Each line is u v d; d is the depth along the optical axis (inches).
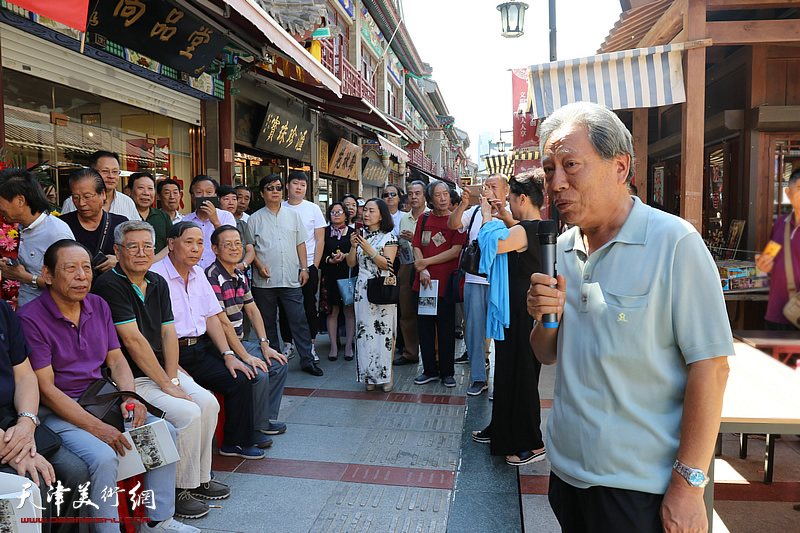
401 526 109.9
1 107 155.4
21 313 100.6
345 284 227.6
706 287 52.8
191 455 112.7
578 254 62.1
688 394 52.9
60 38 176.1
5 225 122.8
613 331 55.5
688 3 178.7
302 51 211.8
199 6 193.3
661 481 54.6
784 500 116.6
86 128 201.5
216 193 209.0
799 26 173.3
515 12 315.6
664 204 309.4
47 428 93.2
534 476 127.5
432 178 1048.2
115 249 118.9
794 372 93.9
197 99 271.9
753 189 219.5
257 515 114.1
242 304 160.9
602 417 56.6
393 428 161.0
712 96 262.4
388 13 562.3
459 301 189.3
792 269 139.6
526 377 132.7
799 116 206.7
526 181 135.3
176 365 127.3
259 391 144.8
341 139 487.5
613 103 190.7
